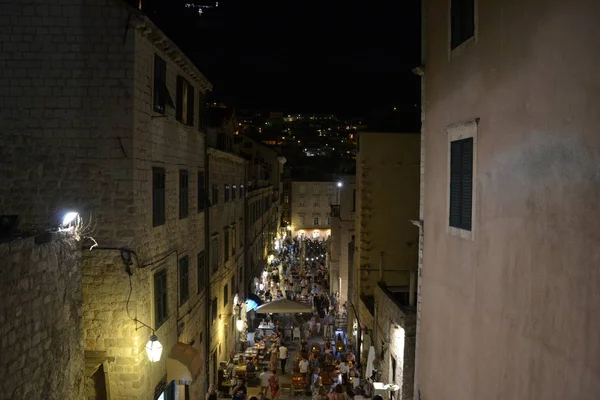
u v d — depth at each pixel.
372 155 23.48
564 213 5.93
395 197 23.53
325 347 22.91
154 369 12.42
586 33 5.56
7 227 8.13
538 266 6.50
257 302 28.25
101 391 11.13
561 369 5.96
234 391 15.98
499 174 7.64
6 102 10.96
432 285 11.09
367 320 20.78
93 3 10.89
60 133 11.00
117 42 10.93
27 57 10.94
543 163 6.40
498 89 7.71
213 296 20.08
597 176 5.34
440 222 10.52
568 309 5.84
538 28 6.56
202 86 17.70
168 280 13.62
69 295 8.70
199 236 17.50
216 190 21.08
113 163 11.02
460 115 9.37
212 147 19.08
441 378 10.38
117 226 11.09
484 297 8.17
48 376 7.84
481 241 8.30
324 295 34.09
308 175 76.44
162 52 12.95
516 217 7.10
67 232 8.69
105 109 10.97
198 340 17.38
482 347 8.23
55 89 10.96
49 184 11.05
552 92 6.22
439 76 10.66
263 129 144.25
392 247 23.56
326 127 161.75
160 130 12.90
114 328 11.18
